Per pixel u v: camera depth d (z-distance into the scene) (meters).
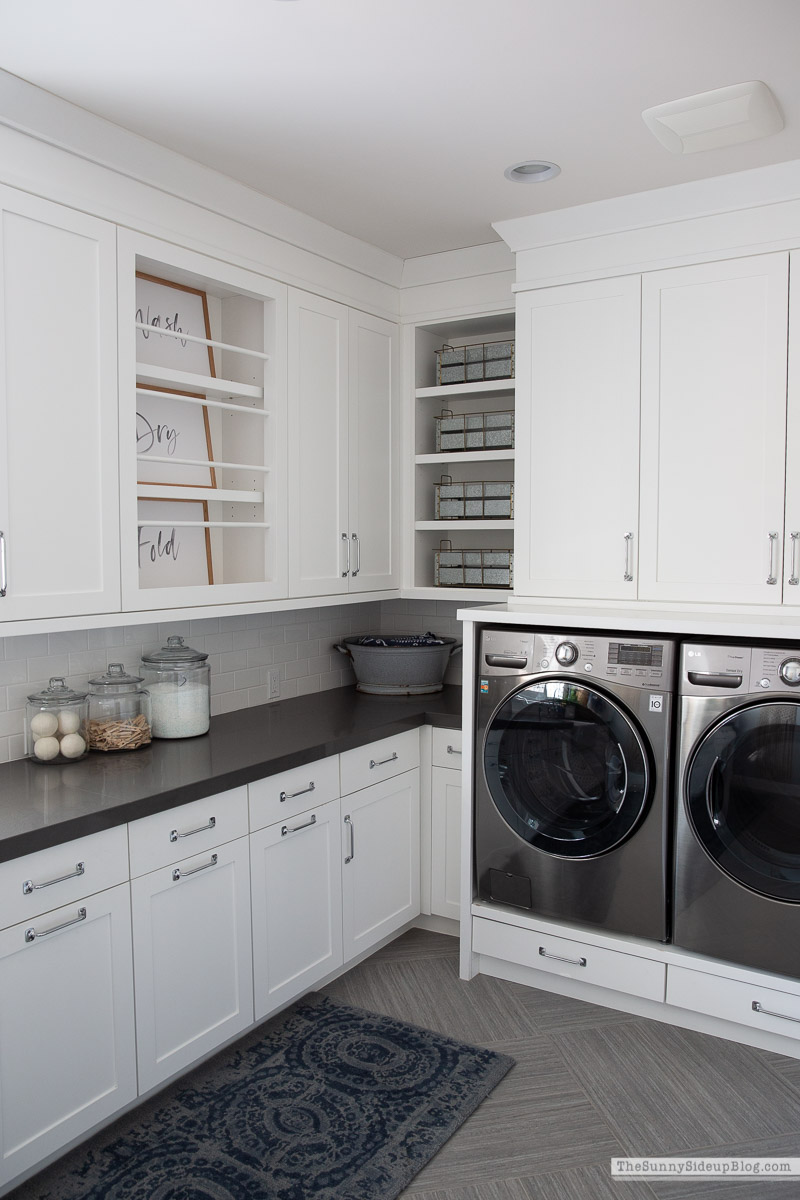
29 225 2.12
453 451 3.50
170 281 2.80
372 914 2.98
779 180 2.57
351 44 1.88
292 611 3.50
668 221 2.78
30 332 2.13
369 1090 2.32
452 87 2.08
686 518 2.83
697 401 2.79
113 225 2.32
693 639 2.61
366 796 2.91
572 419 3.02
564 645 2.70
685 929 2.56
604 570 2.98
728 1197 1.95
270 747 2.61
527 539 3.13
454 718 3.12
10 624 2.12
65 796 2.08
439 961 3.08
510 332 3.61
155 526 2.72
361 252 3.22
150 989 2.14
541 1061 2.47
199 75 2.00
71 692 2.46
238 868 2.39
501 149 2.43
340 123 2.25
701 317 2.77
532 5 1.74
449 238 3.18
